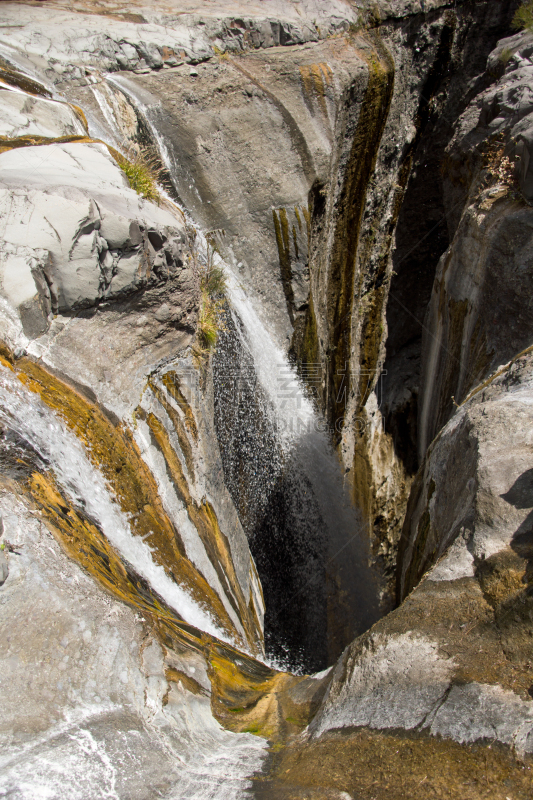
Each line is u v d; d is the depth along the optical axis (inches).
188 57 295.4
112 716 116.4
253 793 107.1
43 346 154.6
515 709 100.1
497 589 125.6
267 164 320.8
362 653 131.3
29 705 108.2
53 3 307.4
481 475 154.9
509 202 275.9
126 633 132.0
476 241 293.9
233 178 312.7
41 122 207.6
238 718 148.7
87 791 95.7
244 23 321.1
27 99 207.9
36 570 125.5
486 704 103.4
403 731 108.8
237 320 299.7
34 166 175.0
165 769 109.4
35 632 117.5
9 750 99.0
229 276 304.7
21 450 136.9
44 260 152.6
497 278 266.8
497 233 266.2
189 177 300.5
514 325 255.8
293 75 326.0
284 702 163.0
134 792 101.0
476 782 92.8
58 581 127.5
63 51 257.9
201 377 234.7
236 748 130.0
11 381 140.3
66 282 159.2
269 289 340.8
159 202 221.9
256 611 289.1
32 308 149.3
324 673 169.9
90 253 161.5
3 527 124.6
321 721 129.8
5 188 155.3
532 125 275.1
